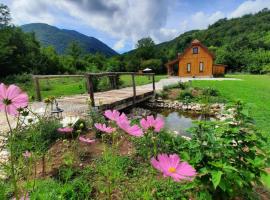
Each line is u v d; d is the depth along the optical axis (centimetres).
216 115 809
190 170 75
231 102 228
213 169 171
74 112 524
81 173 245
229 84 1642
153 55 5297
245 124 219
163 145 323
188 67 2953
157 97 1215
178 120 838
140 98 962
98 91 1103
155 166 75
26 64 3039
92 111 472
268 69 3566
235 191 184
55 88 1348
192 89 1344
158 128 102
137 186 220
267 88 1423
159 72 4381
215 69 3058
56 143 333
